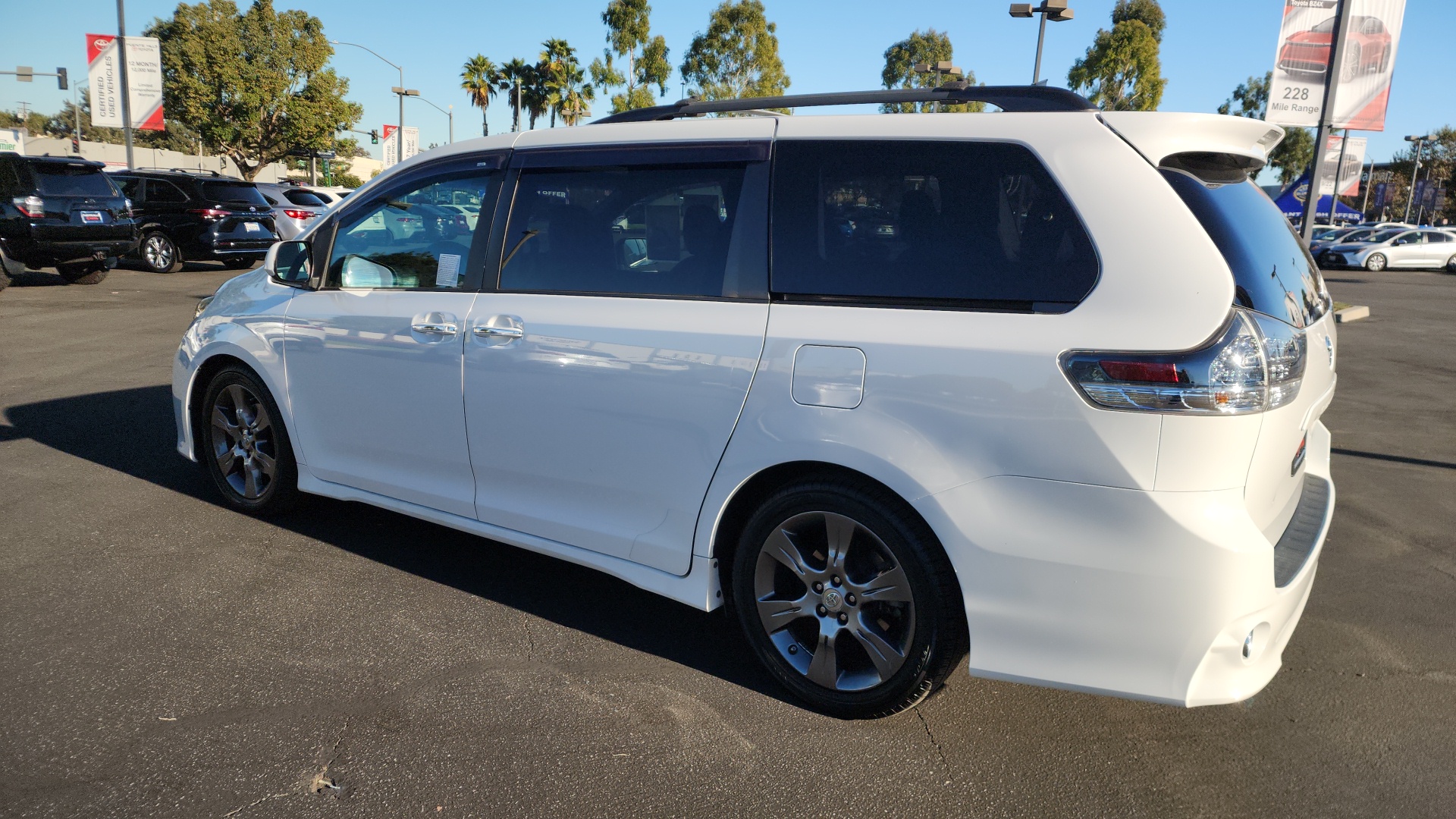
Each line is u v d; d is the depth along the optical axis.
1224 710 2.89
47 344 8.99
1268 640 2.37
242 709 2.75
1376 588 3.89
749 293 2.77
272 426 4.16
